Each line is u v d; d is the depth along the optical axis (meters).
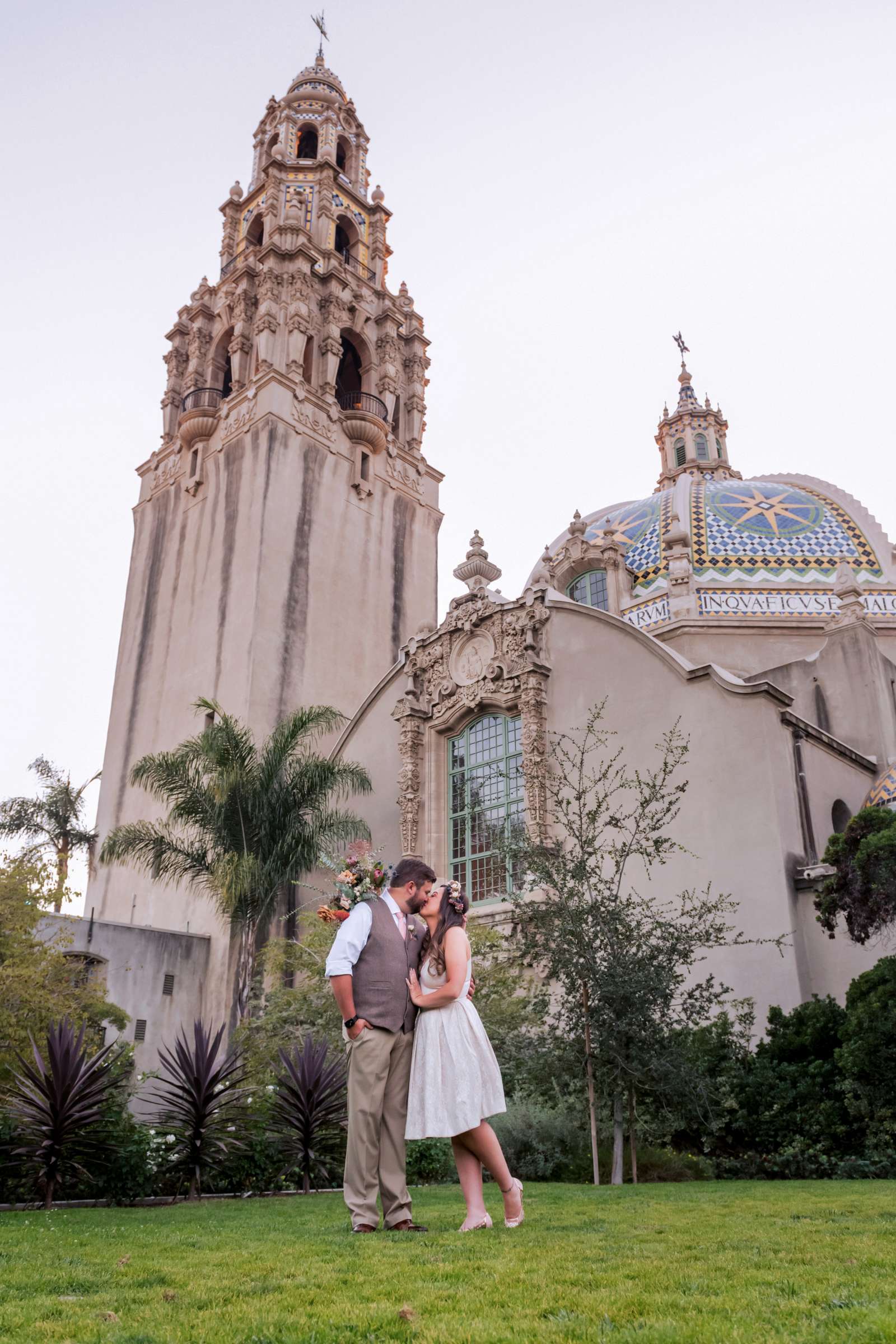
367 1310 4.18
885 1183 13.79
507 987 21.33
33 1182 11.35
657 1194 11.62
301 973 30.17
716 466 48.03
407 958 7.66
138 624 42.34
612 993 15.02
